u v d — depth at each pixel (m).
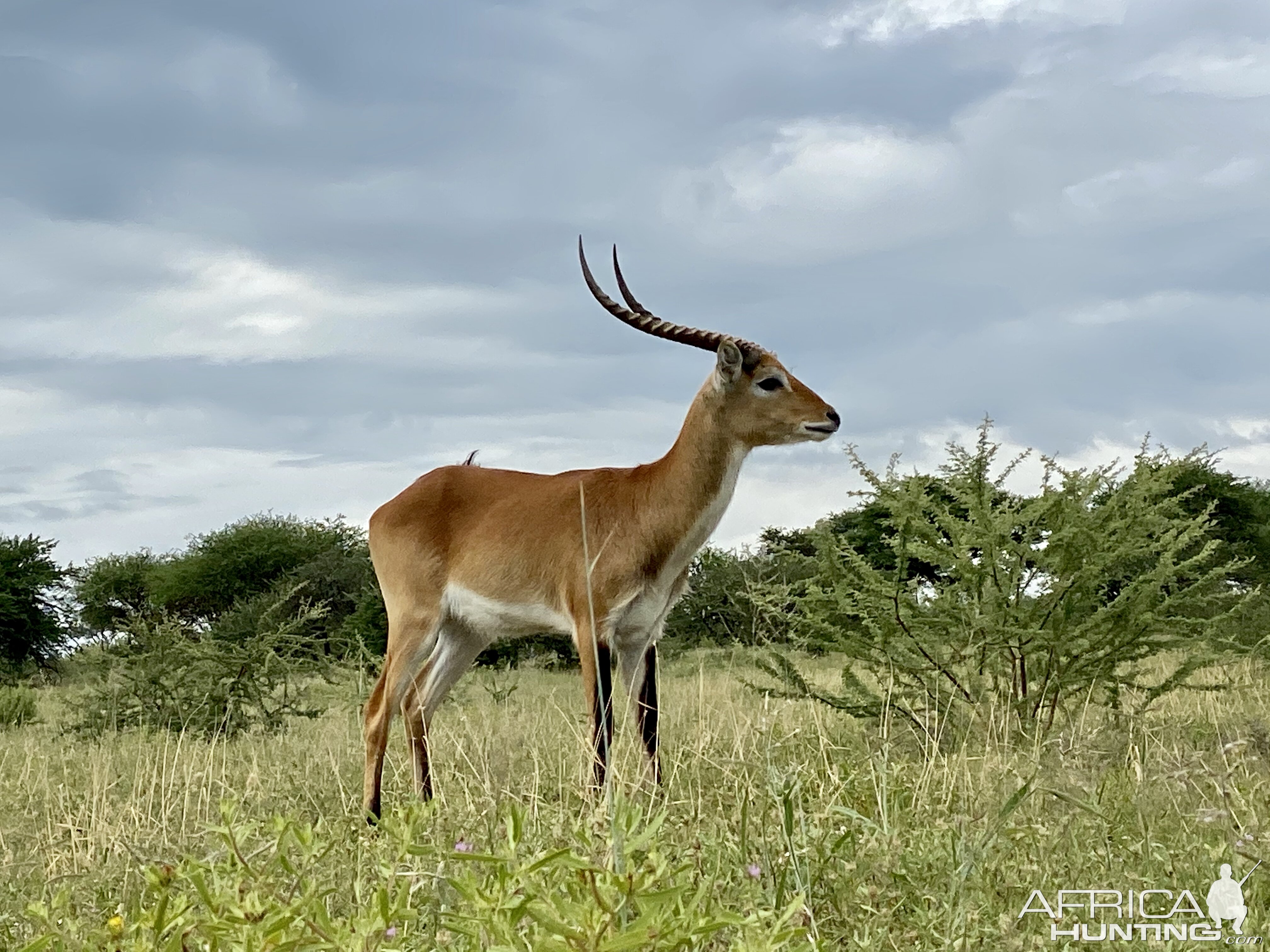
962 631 6.97
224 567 37.03
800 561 7.82
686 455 6.67
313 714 12.01
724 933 2.55
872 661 7.41
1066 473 7.10
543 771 5.94
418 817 2.44
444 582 6.93
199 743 8.88
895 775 3.89
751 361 6.77
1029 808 3.79
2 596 28.45
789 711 7.57
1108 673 7.12
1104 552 6.87
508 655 21.38
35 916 2.34
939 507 7.25
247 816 5.20
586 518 6.68
